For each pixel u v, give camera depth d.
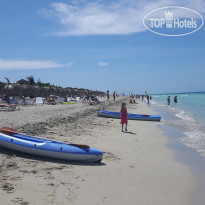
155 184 6.18
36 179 5.73
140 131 14.87
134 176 6.66
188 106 43.38
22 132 10.38
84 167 7.07
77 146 7.75
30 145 7.52
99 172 6.75
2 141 7.64
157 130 15.68
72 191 5.32
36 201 4.66
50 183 5.60
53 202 4.70
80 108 27.61
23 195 4.84
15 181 5.48
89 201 4.94
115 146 10.09
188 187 6.09
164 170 7.34
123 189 5.72
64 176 6.16
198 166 7.88
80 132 12.40
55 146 7.55
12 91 33.81
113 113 21.22
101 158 7.68
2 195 4.71
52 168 6.68
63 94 67.06
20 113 18.72
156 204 5.07
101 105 36.88
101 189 5.60
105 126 15.67
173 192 5.75
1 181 5.38
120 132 13.88
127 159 8.30
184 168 7.64
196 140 12.33
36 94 50.16
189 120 21.80
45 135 10.62
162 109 37.31
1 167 6.25
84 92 55.03
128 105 46.31
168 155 9.21
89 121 17.28
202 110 33.56
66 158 7.46
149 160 8.38
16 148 7.61
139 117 21.62
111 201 5.05
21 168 6.38
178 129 16.23
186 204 5.15
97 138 11.39
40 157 7.57
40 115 17.64
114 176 6.53
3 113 18.22
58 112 20.94
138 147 10.30
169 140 12.27
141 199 5.27
